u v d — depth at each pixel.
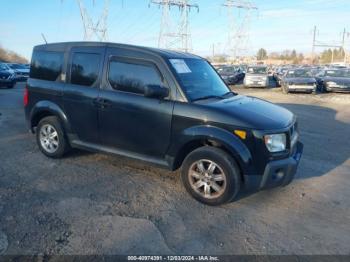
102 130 4.79
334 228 3.54
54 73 5.31
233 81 26.77
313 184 4.73
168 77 4.20
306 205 4.07
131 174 4.89
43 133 5.49
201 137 3.92
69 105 5.06
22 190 4.21
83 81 4.94
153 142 4.33
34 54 5.64
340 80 18.86
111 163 5.31
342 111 12.16
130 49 4.55
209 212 3.82
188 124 4.02
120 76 4.58
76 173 4.86
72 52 5.11
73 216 3.60
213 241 3.23
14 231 3.26
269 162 3.78
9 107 10.95
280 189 4.51
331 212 3.90
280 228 3.51
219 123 3.86
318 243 3.25
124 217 3.62
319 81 20.50
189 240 3.23
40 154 5.68
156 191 4.34
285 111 4.63
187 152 4.27
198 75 4.67
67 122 5.15
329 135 7.95
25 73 27.20
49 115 5.55
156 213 3.75
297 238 3.33
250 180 3.81
